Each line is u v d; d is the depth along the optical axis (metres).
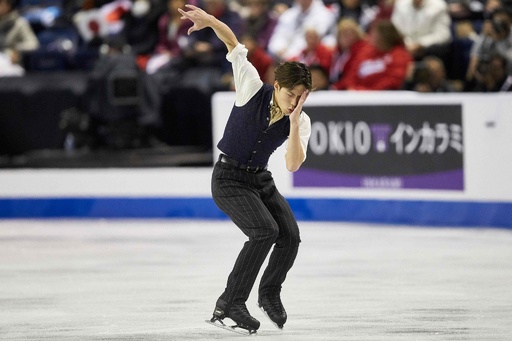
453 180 31.70
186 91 38.66
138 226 34.31
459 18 39.53
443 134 31.75
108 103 37.28
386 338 17.11
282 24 39.88
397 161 32.59
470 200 31.47
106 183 36.69
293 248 17.58
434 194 32.09
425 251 27.28
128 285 23.19
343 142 33.44
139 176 36.31
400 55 35.09
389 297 21.11
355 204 33.41
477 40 34.47
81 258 27.53
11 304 21.12
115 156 37.19
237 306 17.36
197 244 29.67
